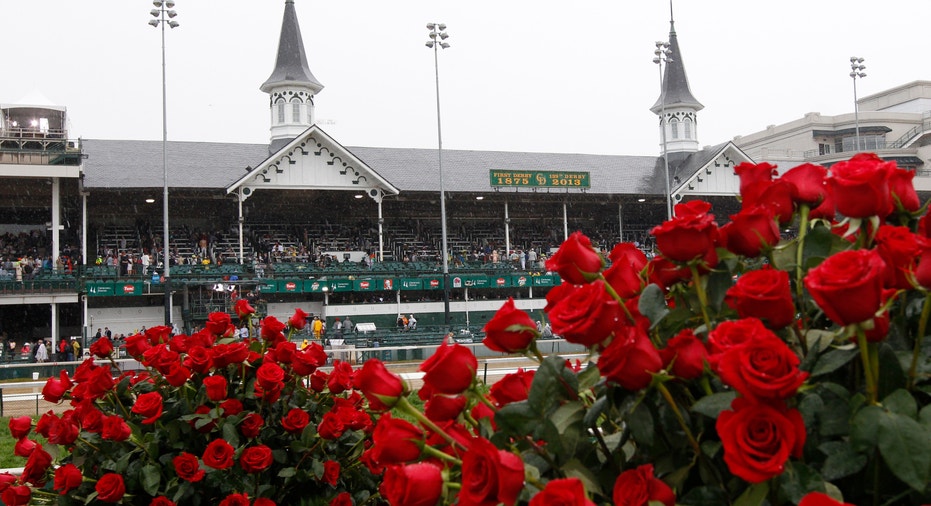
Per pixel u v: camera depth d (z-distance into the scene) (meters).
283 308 44.25
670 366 2.14
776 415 1.82
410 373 24.50
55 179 39.88
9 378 27.30
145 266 41.31
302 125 52.91
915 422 1.88
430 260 48.69
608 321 2.17
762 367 1.85
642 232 56.31
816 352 2.18
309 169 44.66
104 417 5.25
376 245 50.09
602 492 2.42
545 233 54.94
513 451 2.46
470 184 50.31
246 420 5.55
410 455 2.48
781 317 2.17
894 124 80.75
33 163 39.66
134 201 45.94
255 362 6.09
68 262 40.91
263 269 42.84
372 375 2.50
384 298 46.69
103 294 39.41
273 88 53.38
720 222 56.41
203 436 5.61
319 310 44.78
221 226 48.66
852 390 2.24
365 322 44.47
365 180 45.50
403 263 45.84
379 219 45.62
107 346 6.03
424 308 45.66
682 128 59.47
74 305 42.53
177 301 43.19
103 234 45.94
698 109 60.06
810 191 2.63
